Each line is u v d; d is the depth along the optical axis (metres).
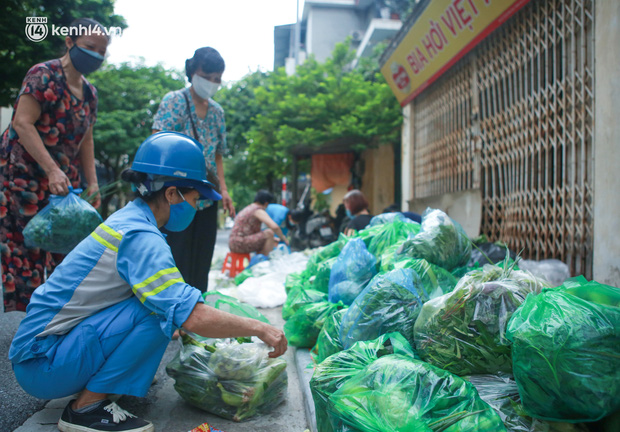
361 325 1.82
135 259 1.61
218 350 1.91
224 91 15.62
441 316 1.62
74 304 1.63
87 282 1.64
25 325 1.63
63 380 1.60
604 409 1.15
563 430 1.23
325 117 9.75
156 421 1.83
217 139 3.30
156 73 16.33
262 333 1.65
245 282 4.12
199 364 1.89
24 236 2.31
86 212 2.35
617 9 3.05
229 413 1.86
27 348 1.59
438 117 6.54
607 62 3.14
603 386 1.14
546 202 4.00
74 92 2.67
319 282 2.89
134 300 1.68
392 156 9.66
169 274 1.59
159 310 1.58
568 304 1.26
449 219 2.34
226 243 15.88
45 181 2.59
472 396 1.32
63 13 6.13
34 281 2.59
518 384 1.30
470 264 2.99
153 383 2.23
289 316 2.78
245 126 15.37
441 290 2.02
